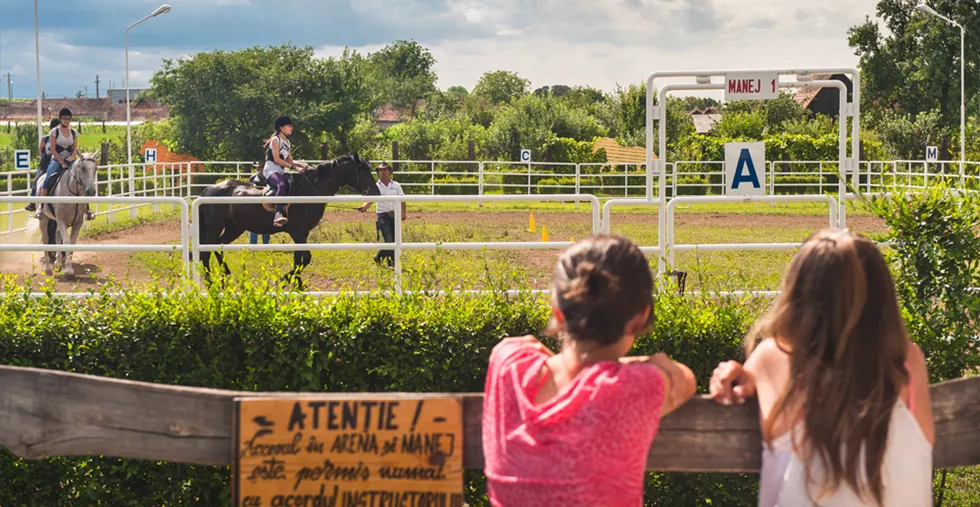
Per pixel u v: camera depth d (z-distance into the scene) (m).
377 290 5.16
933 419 2.93
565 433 2.39
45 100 129.50
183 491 4.57
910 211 4.85
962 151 34.59
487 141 44.25
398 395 2.73
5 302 4.89
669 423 2.79
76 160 14.30
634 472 2.42
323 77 49.56
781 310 2.62
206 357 4.71
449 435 2.72
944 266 4.77
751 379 2.71
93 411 2.88
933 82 64.12
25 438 2.90
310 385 4.68
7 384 2.91
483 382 4.80
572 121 48.06
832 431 2.46
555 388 2.50
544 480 2.38
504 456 2.46
